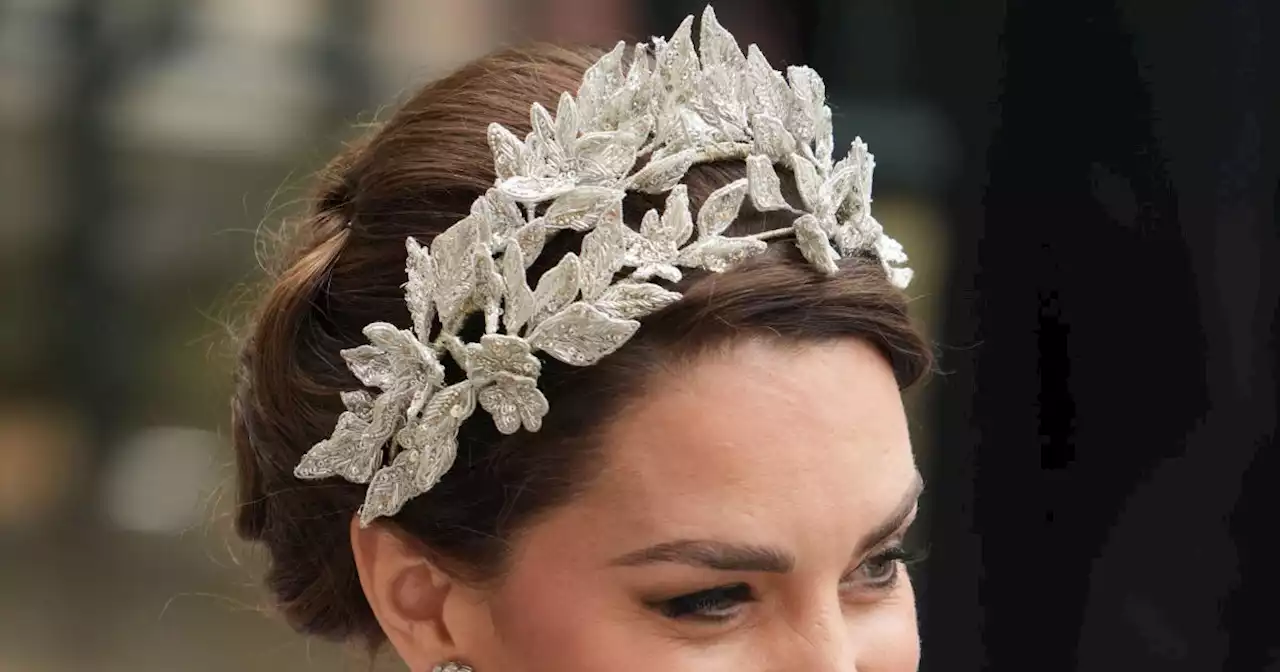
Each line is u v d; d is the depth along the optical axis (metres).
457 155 1.80
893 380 1.83
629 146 1.71
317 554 1.96
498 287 1.67
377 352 1.74
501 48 2.11
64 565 3.67
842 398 1.68
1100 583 2.88
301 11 3.47
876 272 1.82
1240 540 2.75
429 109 1.91
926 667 3.09
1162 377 2.78
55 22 3.51
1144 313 2.78
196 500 3.45
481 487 1.72
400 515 1.80
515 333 1.66
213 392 3.46
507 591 1.73
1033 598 2.96
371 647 2.05
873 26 3.04
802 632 1.67
